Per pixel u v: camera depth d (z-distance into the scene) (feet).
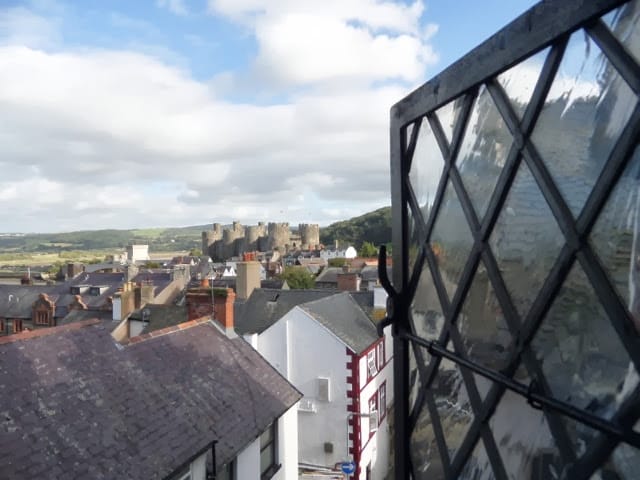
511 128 5.79
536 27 5.27
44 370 26.30
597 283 4.62
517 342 5.76
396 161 9.13
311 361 55.52
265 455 38.17
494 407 6.31
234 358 40.98
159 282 147.64
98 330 32.12
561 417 5.19
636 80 4.17
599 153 4.66
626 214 4.37
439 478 7.89
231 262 311.47
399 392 9.10
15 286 145.07
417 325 8.55
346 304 70.28
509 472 6.05
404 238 8.92
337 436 54.44
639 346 4.23
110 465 23.43
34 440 22.15
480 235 6.41
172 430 28.27
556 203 5.10
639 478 4.34
